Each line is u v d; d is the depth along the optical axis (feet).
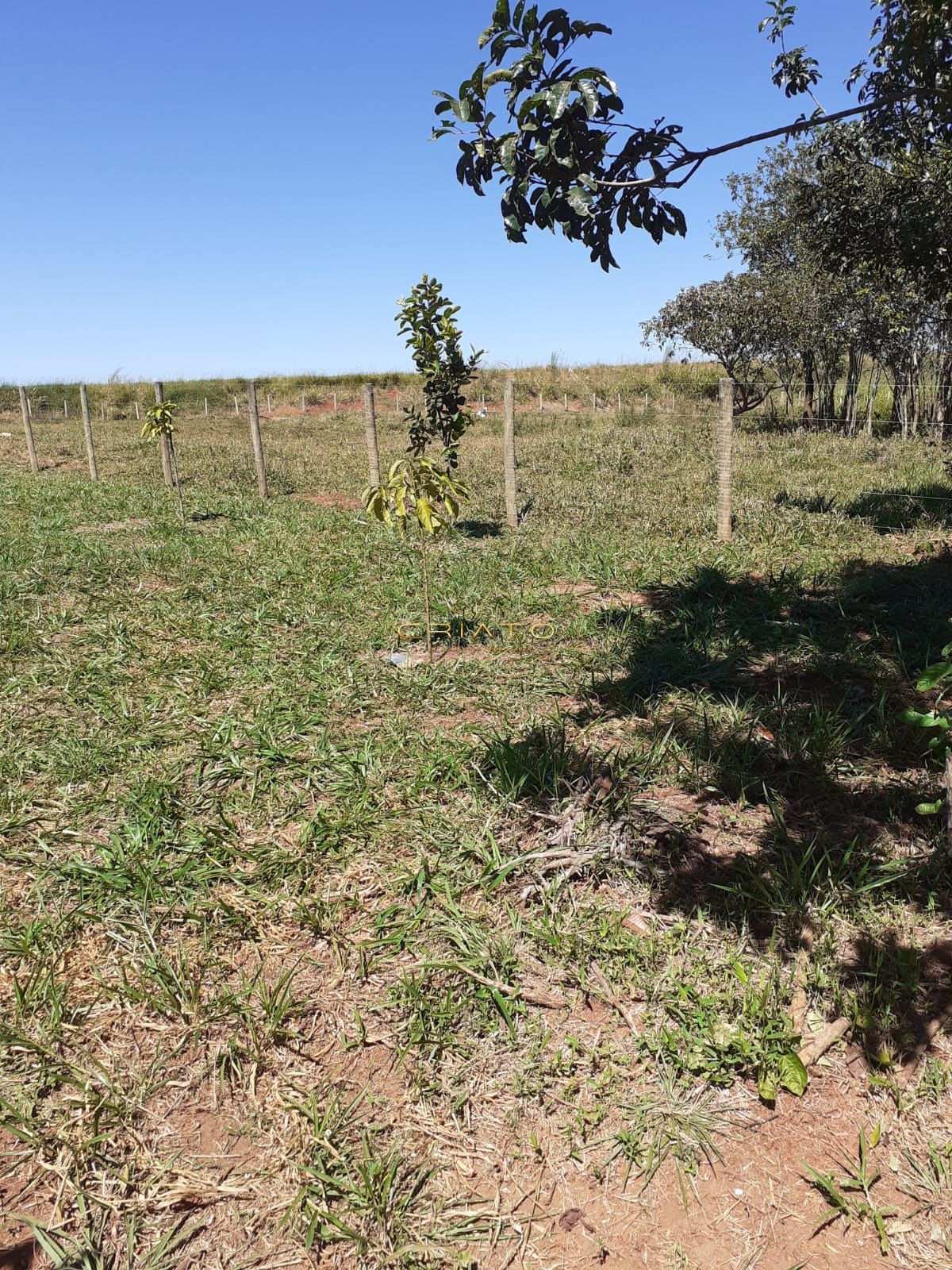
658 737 13.79
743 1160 7.04
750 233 69.97
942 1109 7.40
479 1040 8.24
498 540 29.37
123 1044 8.24
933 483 35.73
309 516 34.37
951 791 10.19
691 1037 8.04
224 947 9.55
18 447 67.82
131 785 12.82
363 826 11.68
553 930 9.45
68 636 20.21
